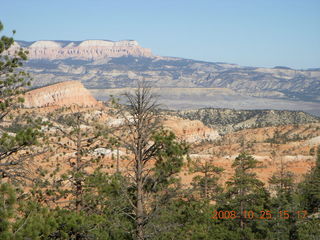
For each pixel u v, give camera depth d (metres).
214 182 47.31
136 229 22.30
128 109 22.83
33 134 17.12
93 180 22.12
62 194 21.98
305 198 47.53
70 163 24.30
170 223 24.70
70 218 17.06
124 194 22.30
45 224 14.95
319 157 69.38
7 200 13.48
